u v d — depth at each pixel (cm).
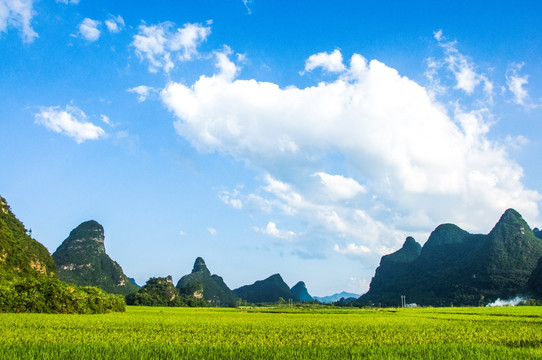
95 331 1905
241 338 1784
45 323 2252
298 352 1337
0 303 3359
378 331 2242
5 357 1116
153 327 2253
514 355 1354
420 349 1448
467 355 1351
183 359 1194
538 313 5006
